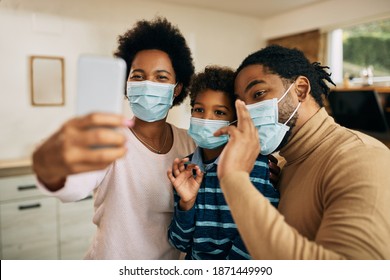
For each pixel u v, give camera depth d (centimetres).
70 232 270
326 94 90
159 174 96
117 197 92
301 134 79
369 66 328
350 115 297
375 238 52
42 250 260
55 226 264
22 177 251
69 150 38
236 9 368
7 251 247
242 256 80
